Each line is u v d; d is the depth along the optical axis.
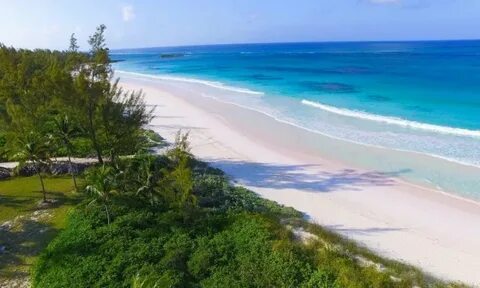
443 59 141.38
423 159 38.22
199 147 44.00
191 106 66.19
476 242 25.05
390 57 163.12
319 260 22.11
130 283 20.28
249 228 24.94
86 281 20.53
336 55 193.25
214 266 21.95
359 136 46.16
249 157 40.75
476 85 74.06
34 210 28.84
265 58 191.25
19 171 34.34
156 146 43.41
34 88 35.12
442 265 22.78
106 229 24.84
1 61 46.47
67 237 24.23
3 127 38.41
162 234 24.83
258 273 21.14
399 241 25.28
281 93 75.75
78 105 31.86
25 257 23.83
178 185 26.75
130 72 142.88
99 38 34.56
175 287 20.30
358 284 19.73
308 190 32.88
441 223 27.28
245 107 63.47
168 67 161.00
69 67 36.12
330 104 63.06
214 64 164.62
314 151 41.94
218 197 29.89
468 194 31.09
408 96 66.44
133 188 28.95
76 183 32.75
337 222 27.72
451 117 51.59
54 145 33.56
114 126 33.69
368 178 34.81
